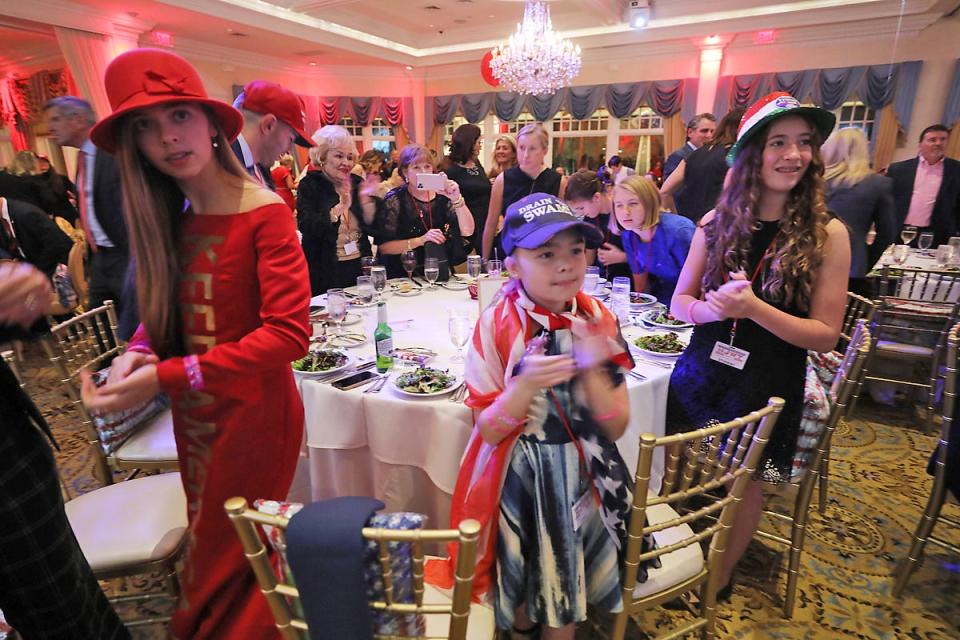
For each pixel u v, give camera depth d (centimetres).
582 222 100
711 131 405
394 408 143
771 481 145
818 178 133
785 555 189
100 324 197
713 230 147
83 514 137
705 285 150
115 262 253
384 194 310
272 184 231
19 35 696
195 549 123
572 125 954
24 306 93
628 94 837
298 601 81
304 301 111
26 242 311
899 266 329
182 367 100
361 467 157
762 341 140
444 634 103
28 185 436
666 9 706
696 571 124
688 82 792
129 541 128
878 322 279
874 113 710
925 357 272
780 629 159
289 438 127
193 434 117
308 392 155
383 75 998
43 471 98
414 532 68
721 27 696
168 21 634
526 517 111
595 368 106
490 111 963
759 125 129
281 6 682
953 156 664
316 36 747
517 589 113
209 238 110
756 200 136
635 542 106
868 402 312
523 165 310
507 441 108
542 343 106
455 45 893
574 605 110
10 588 98
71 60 584
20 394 95
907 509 216
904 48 666
